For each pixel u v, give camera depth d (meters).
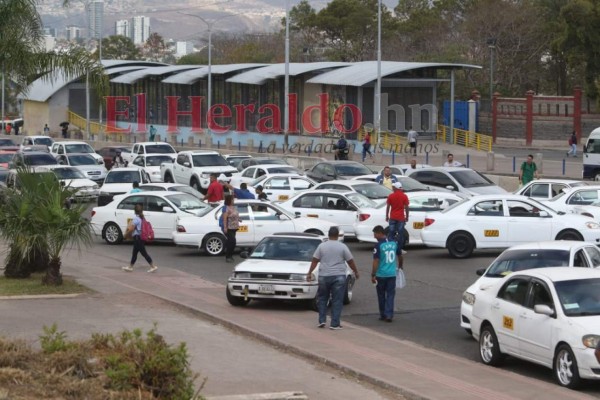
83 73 30.86
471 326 19.92
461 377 17.72
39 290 26.48
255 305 25.47
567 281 17.91
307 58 137.25
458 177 45.03
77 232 27.00
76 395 12.55
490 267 22.38
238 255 35.44
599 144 59.47
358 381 17.41
